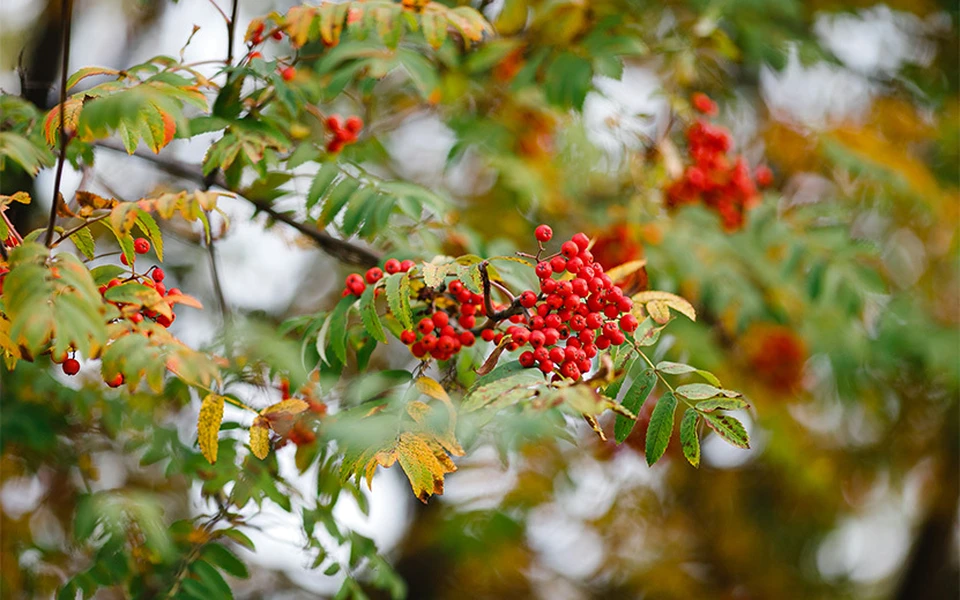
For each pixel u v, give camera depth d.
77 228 2.66
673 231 4.71
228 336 3.75
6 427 4.08
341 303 2.99
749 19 5.27
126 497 3.57
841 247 4.70
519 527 6.38
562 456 6.63
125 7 5.69
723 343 5.89
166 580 3.30
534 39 4.61
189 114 3.82
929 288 6.88
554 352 2.56
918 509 8.30
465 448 3.19
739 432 2.55
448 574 7.27
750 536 7.93
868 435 7.53
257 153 3.30
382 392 3.18
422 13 3.34
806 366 6.20
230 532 3.35
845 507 7.89
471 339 2.86
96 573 3.32
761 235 4.77
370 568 3.81
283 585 6.34
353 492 3.62
